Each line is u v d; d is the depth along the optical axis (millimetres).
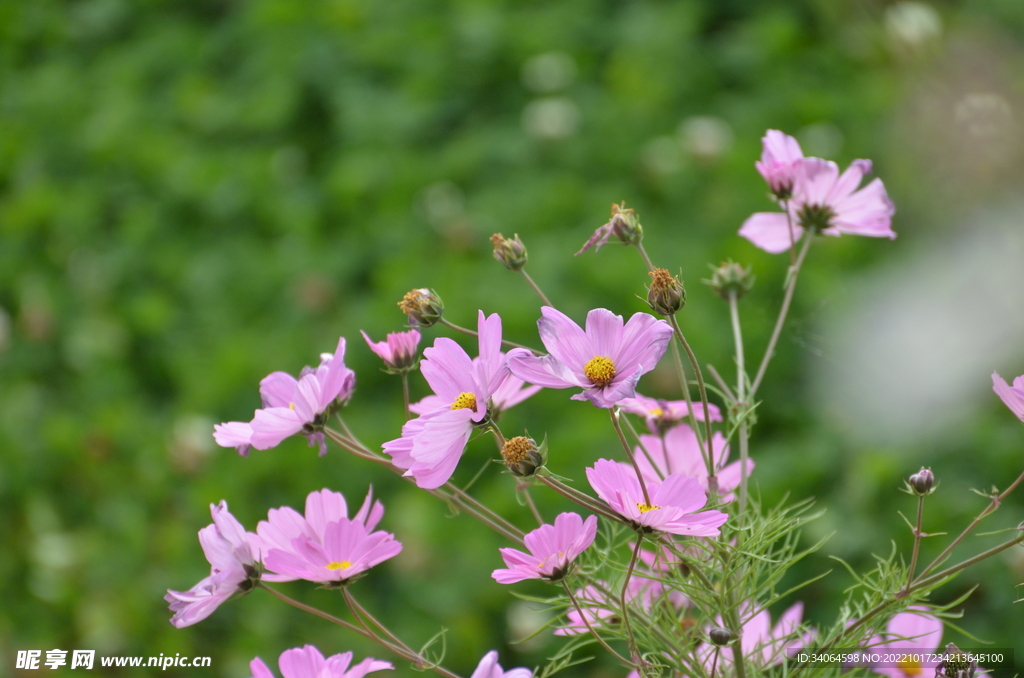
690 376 2699
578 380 1348
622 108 3885
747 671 1424
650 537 1345
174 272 3742
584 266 3129
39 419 3268
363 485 2795
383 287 3283
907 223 2732
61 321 3594
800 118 3791
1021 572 1830
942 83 2840
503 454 1352
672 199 3488
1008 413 2428
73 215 3982
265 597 2611
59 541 2867
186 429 3031
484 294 3111
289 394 1429
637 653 1367
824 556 2293
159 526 2891
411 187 3732
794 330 2207
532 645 2312
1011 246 2357
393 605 2549
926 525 2293
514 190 3627
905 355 2314
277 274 3553
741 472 1430
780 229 1530
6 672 2566
